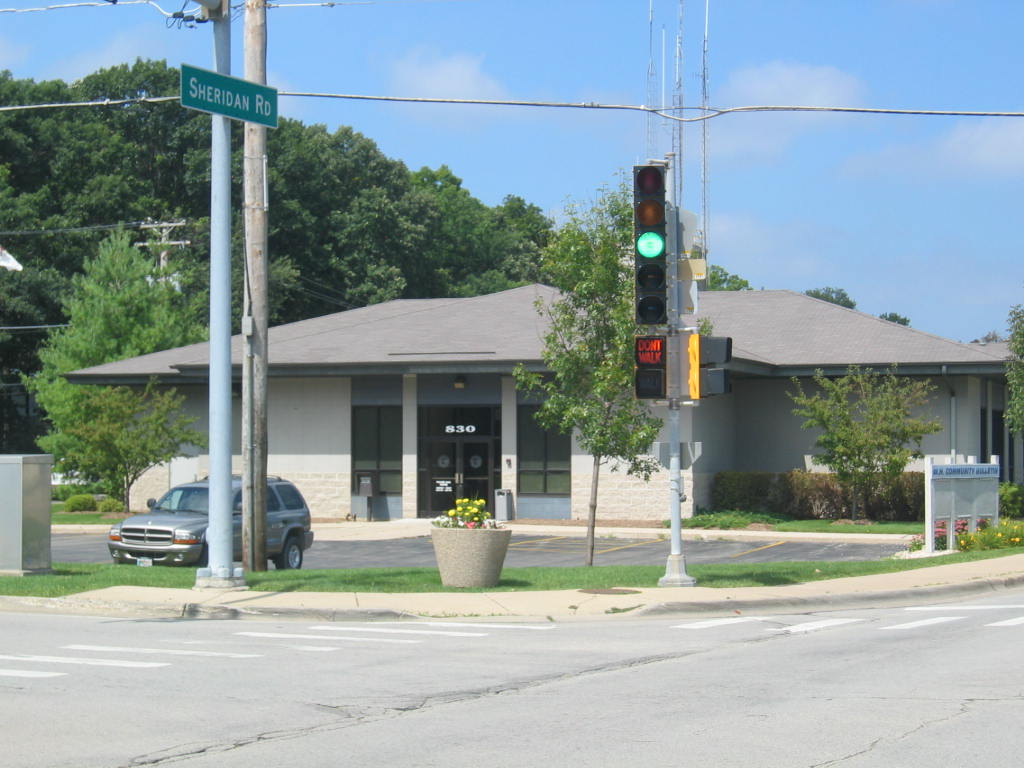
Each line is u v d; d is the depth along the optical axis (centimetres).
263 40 1942
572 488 3525
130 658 1194
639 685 1045
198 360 3897
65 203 6188
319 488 3750
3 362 6181
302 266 6581
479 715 917
